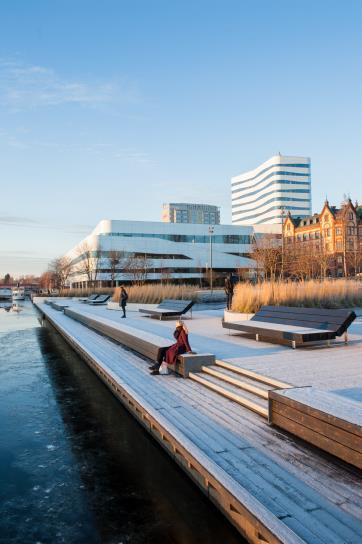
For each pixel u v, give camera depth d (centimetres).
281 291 1673
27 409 859
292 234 9706
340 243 8469
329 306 1773
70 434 707
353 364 810
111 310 2797
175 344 871
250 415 590
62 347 1738
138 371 921
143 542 401
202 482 478
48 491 509
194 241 8781
